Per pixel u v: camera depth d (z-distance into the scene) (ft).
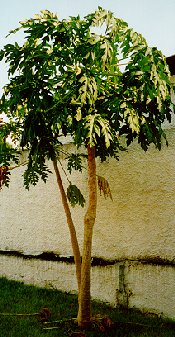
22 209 22.74
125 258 16.58
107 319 13.03
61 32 11.78
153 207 15.99
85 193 18.98
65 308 15.42
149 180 16.37
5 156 15.35
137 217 16.51
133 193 16.85
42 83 12.04
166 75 11.92
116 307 16.25
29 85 11.96
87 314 12.94
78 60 11.98
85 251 13.07
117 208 17.34
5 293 18.21
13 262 22.50
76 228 19.08
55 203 20.58
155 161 16.28
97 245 17.83
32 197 22.16
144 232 16.11
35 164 12.87
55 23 11.65
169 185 15.60
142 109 11.94
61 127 13.25
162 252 15.30
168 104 12.55
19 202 23.03
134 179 16.92
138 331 12.73
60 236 19.92
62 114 12.28
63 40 11.85
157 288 15.11
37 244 21.22
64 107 12.09
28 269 21.31
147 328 13.10
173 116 16.02
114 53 12.22
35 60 11.73
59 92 12.42
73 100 11.72
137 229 16.40
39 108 12.18
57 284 19.36
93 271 17.58
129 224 16.75
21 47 12.14
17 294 18.08
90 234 13.06
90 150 13.35
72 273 18.67
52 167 20.98
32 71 11.85
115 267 16.72
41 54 11.62
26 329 12.70
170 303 14.56
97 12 11.21
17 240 22.71
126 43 11.55
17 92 12.01
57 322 13.47
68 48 11.98
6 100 12.99
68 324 13.17
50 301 16.74
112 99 11.80
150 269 15.49
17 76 12.17
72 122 12.43
